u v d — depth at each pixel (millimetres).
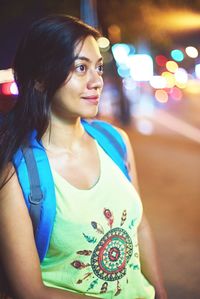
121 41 13242
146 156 9359
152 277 1677
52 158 1463
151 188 6715
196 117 15773
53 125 1470
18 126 1418
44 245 1384
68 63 1354
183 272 3951
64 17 1394
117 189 1491
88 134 1581
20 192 1355
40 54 1369
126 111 13961
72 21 1386
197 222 5141
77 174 1470
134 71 19938
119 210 1474
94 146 1552
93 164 1514
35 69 1390
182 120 15219
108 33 12656
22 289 1356
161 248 4449
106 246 1432
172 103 20047
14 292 1375
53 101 1442
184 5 12477
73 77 1385
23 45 1416
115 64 13797
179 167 8164
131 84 19891
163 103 20328
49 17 1389
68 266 1406
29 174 1365
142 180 7258
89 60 1390
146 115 16812
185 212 5512
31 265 1353
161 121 15109
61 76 1362
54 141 1478
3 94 2527
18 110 1439
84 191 1421
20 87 1446
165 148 10219
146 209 5672
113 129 1661
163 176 7484
